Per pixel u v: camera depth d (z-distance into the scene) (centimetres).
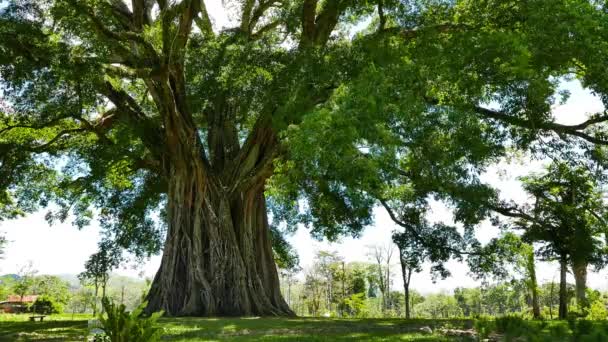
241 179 2347
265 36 2066
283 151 2152
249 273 2320
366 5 1902
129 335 738
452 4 1711
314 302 6081
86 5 1788
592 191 2389
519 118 1641
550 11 1352
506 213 2342
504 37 1305
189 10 1983
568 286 4222
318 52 1633
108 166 2511
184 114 2264
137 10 2241
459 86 1401
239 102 1939
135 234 3212
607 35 1347
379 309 7075
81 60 1711
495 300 6756
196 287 2202
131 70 2020
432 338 1148
